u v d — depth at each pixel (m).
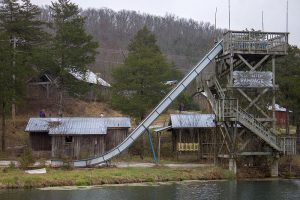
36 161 45.62
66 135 49.66
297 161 46.59
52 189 34.16
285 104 53.28
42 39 63.50
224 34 43.91
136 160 50.03
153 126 67.56
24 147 52.84
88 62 62.00
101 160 43.72
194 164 46.94
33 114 66.56
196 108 82.81
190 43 153.25
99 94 82.88
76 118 52.69
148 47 66.25
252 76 42.44
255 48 42.66
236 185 37.22
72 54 59.31
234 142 41.91
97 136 50.25
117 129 52.78
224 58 44.44
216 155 46.72
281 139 42.19
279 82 53.03
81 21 62.38
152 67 59.47
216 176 40.59
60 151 49.59
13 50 53.88
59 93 67.25
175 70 88.06
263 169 43.22
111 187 35.31
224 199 30.97
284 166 45.09
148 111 60.81
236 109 41.72
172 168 43.00
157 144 55.84
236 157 41.75
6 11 61.00
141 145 55.47
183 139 52.09
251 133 43.50
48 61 58.91
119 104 59.22
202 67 44.69
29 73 57.16
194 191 33.97
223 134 44.31
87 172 39.31
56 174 38.00
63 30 59.81
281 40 43.03
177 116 52.44
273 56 43.00
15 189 34.03
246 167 43.38
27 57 57.75
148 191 33.62
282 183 38.62
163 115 76.94
